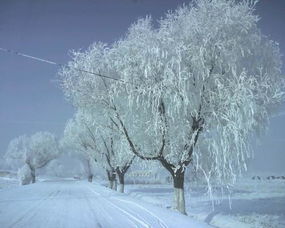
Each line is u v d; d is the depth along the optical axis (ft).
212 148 55.06
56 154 270.26
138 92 56.85
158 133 57.41
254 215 62.39
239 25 55.98
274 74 58.08
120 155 73.00
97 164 155.33
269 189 137.39
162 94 54.75
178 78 53.72
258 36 57.52
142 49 57.77
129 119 61.31
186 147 56.49
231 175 53.57
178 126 55.72
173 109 54.34
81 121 121.08
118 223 44.37
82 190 126.21
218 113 53.83
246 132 52.24
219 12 56.54
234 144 53.26
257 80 56.75
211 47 54.70
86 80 69.10
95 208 62.34
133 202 74.43
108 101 66.23
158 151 58.49
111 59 65.77
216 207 77.97
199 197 102.78
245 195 109.60
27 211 57.57
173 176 58.59
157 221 45.78
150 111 57.62
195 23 55.57
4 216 51.06
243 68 53.47
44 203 72.90
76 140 153.58
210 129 56.24
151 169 66.54
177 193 57.82
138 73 57.41
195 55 54.13
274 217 60.13
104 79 67.26
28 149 264.11
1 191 116.98
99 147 132.26
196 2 57.77
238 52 55.67
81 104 71.26
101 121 72.69
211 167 56.44
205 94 55.31
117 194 103.14
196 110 55.26
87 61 68.54
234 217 59.52
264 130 58.44
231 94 53.67
